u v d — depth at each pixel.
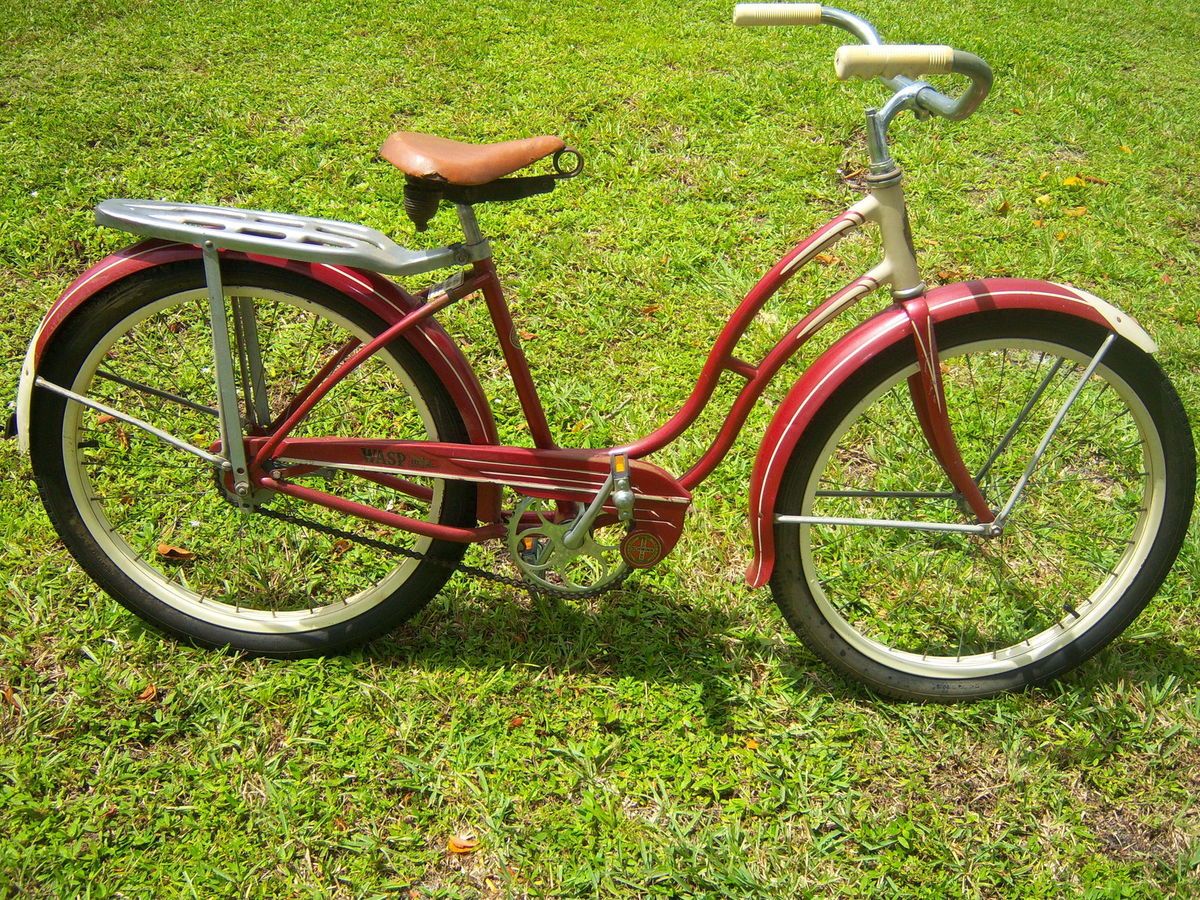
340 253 2.07
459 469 2.26
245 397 2.29
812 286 3.79
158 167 4.29
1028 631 2.61
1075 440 3.11
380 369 3.28
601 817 2.14
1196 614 2.65
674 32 5.87
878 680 2.41
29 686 2.36
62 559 2.66
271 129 4.64
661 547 2.32
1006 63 5.86
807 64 5.53
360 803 2.17
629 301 3.69
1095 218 4.38
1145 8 7.29
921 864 2.10
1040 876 2.09
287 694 2.38
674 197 4.29
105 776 2.17
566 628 2.56
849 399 2.15
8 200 4.01
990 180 4.59
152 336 3.32
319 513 2.82
